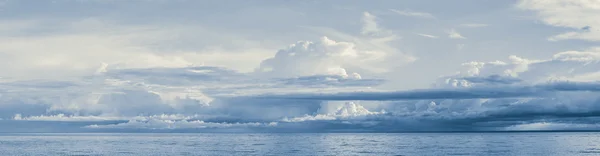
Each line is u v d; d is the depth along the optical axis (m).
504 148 163.00
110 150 164.75
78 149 172.00
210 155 138.50
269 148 175.12
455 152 144.75
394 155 135.50
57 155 142.88
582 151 145.25
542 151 146.25
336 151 156.25
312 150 162.62
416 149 162.62
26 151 161.75
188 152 152.00
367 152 149.62
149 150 163.50
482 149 158.50
